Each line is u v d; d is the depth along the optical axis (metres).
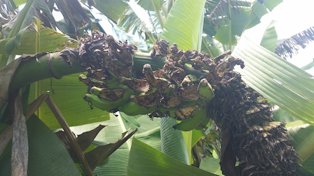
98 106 0.59
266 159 0.52
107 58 0.57
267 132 0.53
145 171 0.70
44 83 0.81
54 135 0.69
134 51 0.61
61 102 0.84
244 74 0.64
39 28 0.81
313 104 0.60
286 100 0.61
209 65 0.57
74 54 0.62
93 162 0.77
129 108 0.58
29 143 0.68
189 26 0.83
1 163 0.68
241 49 0.68
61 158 0.66
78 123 0.89
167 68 0.57
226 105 0.56
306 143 0.71
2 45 0.82
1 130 0.69
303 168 0.70
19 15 0.99
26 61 0.67
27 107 0.71
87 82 0.59
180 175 0.69
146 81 0.57
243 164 0.57
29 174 0.65
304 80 0.61
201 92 0.55
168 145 0.88
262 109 0.56
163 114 0.59
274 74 0.63
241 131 0.55
